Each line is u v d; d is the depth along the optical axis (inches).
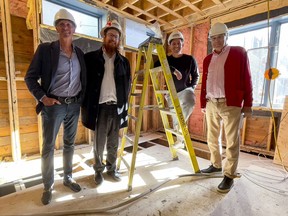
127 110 73.7
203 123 145.6
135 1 117.1
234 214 50.3
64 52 58.0
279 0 101.3
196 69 90.4
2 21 87.6
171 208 56.7
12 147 94.7
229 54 64.4
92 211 54.1
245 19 115.7
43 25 97.0
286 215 49.9
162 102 86.2
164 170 84.0
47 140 58.4
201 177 75.0
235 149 64.5
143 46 75.5
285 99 94.3
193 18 143.1
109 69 67.0
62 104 58.4
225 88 64.4
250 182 67.5
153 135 155.1
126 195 63.6
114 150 73.7
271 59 109.5
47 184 59.8
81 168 92.9
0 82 93.6
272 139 109.3
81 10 118.8
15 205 57.4
